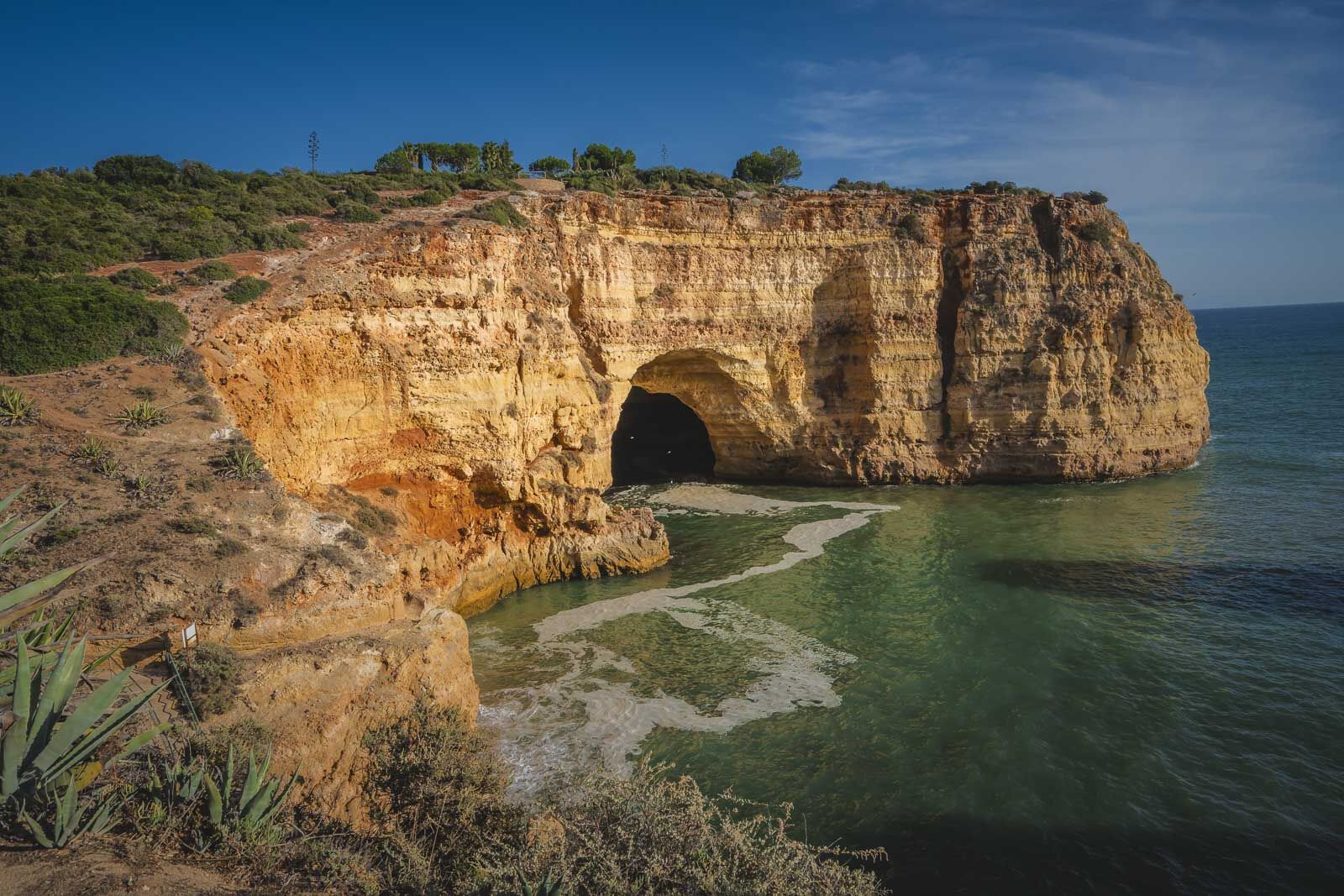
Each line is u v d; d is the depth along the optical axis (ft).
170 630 48.47
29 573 46.70
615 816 35.53
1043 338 168.66
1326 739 65.92
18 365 71.00
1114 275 173.68
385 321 100.89
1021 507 148.97
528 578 115.34
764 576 114.52
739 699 76.02
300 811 39.50
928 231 173.37
